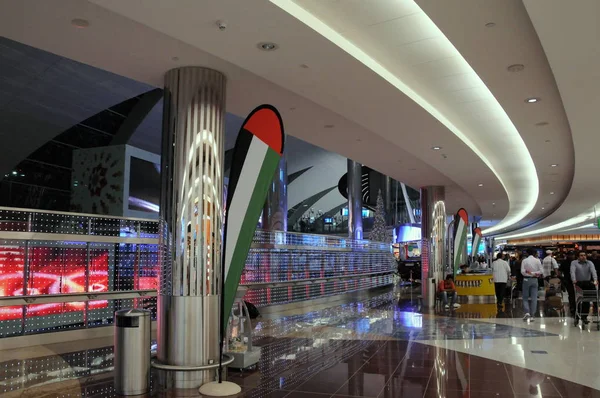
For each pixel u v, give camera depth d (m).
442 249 18.02
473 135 11.32
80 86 18.66
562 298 17.66
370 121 9.20
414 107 8.34
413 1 5.49
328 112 9.43
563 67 6.34
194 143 6.60
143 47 6.20
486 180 15.68
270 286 14.44
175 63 6.65
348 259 20.75
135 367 5.65
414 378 6.51
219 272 6.50
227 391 5.69
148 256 11.18
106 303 10.28
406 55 7.05
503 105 8.48
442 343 9.10
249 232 6.09
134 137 24.03
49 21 5.61
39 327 9.08
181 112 6.68
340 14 5.86
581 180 14.65
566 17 5.05
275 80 7.07
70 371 6.69
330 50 6.08
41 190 22.64
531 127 9.80
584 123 8.75
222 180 6.79
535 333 10.37
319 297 17.14
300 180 41.25
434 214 18.20
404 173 16.08
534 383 6.29
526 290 13.30
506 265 15.96
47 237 9.19
